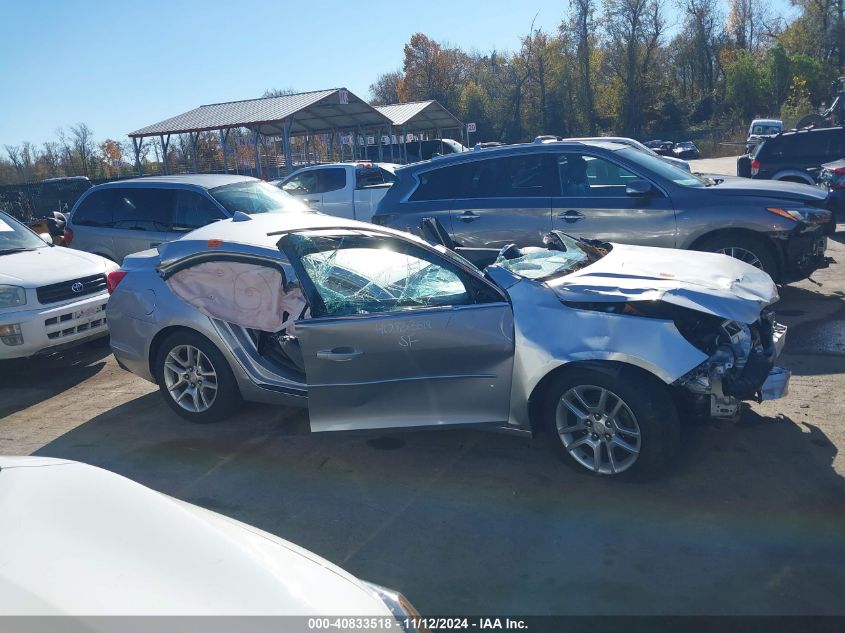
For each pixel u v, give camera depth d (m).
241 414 5.76
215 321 5.19
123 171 49.66
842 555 3.41
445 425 4.42
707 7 72.81
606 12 64.25
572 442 4.30
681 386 4.17
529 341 4.16
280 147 39.78
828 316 7.36
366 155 30.14
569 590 3.26
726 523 3.72
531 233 7.77
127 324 5.58
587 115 66.75
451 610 3.15
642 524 3.77
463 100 68.38
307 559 2.25
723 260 4.97
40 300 6.79
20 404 6.38
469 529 3.84
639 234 7.43
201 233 5.40
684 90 76.31
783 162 14.91
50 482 2.29
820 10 66.69
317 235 4.57
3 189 25.22
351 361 4.40
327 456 4.89
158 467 4.84
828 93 64.38
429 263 4.46
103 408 6.13
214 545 2.10
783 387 4.24
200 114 26.59
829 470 4.21
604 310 4.17
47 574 1.82
